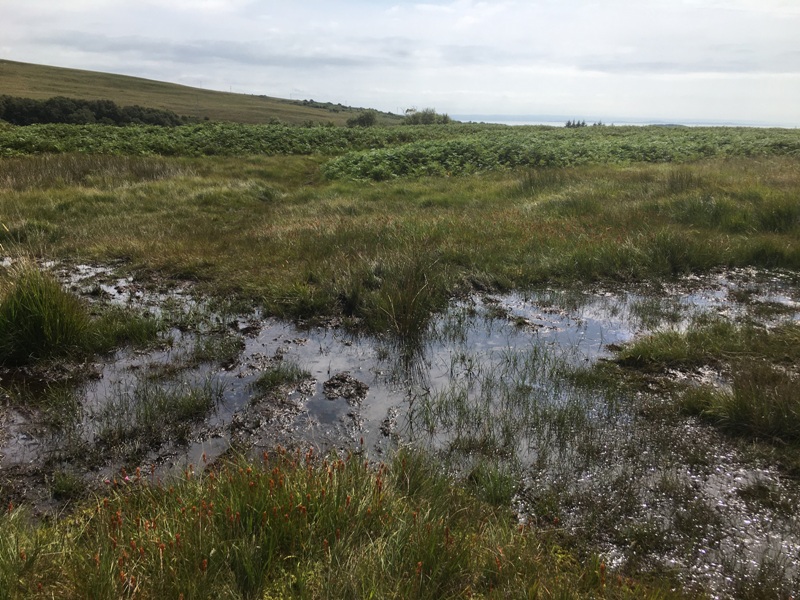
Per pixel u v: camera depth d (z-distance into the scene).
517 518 3.12
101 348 5.42
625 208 10.97
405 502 3.01
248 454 3.76
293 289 6.92
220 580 2.40
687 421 4.12
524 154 20.45
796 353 5.12
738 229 9.62
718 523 3.04
